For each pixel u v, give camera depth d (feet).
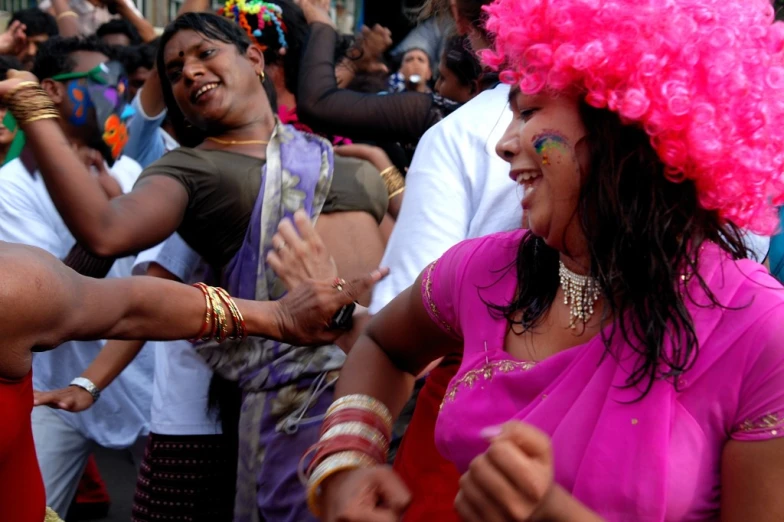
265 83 8.89
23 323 4.61
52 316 4.80
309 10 10.44
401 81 16.52
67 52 11.23
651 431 4.03
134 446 12.62
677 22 3.96
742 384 3.97
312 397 7.75
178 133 9.43
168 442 8.73
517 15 4.36
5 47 16.89
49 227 11.04
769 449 3.89
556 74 4.14
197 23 8.38
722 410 4.01
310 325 6.38
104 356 9.84
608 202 4.18
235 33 8.54
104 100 11.21
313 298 6.35
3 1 24.53
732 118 4.02
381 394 5.55
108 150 11.51
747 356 3.96
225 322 5.94
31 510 5.14
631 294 4.16
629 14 4.01
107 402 11.13
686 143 3.98
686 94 3.91
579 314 4.51
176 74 8.44
